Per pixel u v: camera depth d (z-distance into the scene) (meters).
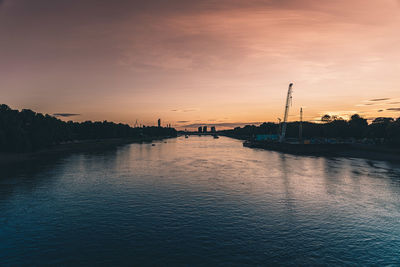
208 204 47.94
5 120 122.38
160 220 39.81
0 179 71.00
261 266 27.11
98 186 62.78
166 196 53.50
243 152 164.75
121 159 120.56
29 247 31.12
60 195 54.28
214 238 33.50
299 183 66.00
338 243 32.16
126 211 44.00
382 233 35.06
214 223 38.56
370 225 37.78
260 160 118.00
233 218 40.66
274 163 106.69
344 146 155.75
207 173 81.81
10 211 44.00
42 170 86.38
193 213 42.97
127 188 60.66
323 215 42.00
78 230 36.03
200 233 35.00
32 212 43.47
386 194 54.75
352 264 27.45
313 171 84.94
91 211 44.03
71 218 40.66
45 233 35.06
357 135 189.75
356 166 95.94
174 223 38.59
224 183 66.19
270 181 68.75
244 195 54.22
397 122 136.62
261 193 55.91
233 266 27.09
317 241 32.69
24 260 28.20
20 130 126.12
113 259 28.42
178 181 68.88
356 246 31.38
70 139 183.25
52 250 30.38
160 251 30.17
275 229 36.38
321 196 53.31
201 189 59.59
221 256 29.05
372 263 27.64
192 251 30.14
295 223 38.59
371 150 136.25
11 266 27.03
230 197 52.69
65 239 33.22
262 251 30.17
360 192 56.47
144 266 27.09
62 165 98.69
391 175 76.88
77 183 66.06
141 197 52.75
